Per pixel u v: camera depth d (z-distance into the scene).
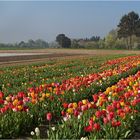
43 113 11.38
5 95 15.13
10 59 56.94
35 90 14.06
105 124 9.15
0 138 9.31
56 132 8.88
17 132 9.66
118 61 32.97
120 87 14.44
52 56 70.12
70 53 93.25
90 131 8.92
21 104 10.75
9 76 23.38
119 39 158.00
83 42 170.50
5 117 9.95
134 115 10.58
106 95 13.28
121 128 9.16
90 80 17.09
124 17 154.62
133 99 12.34
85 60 44.28
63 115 10.56
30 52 102.88
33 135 9.45
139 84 15.11
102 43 160.12
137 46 152.00
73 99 13.73
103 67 28.38
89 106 10.73
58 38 173.38
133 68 25.34
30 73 26.20
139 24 153.62
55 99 12.83
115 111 10.57
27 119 10.25
